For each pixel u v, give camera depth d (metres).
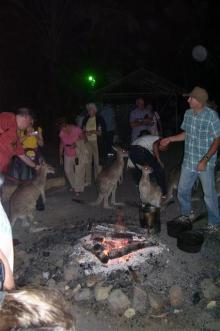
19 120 5.37
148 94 17.61
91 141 8.97
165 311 4.26
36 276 4.81
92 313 4.25
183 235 5.23
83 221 6.64
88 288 4.57
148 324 4.07
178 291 4.39
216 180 7.55
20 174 6.74
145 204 5.99
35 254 5.33
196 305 4.34
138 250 5.04
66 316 1.46
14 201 6.20
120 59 23.16
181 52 23.56
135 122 9.60
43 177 6.70
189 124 5.61
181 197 5.96
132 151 7.33
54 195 8.45
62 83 21.89
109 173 7.30
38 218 6.93
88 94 20.73
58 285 4.64
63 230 6.08
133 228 5.68
